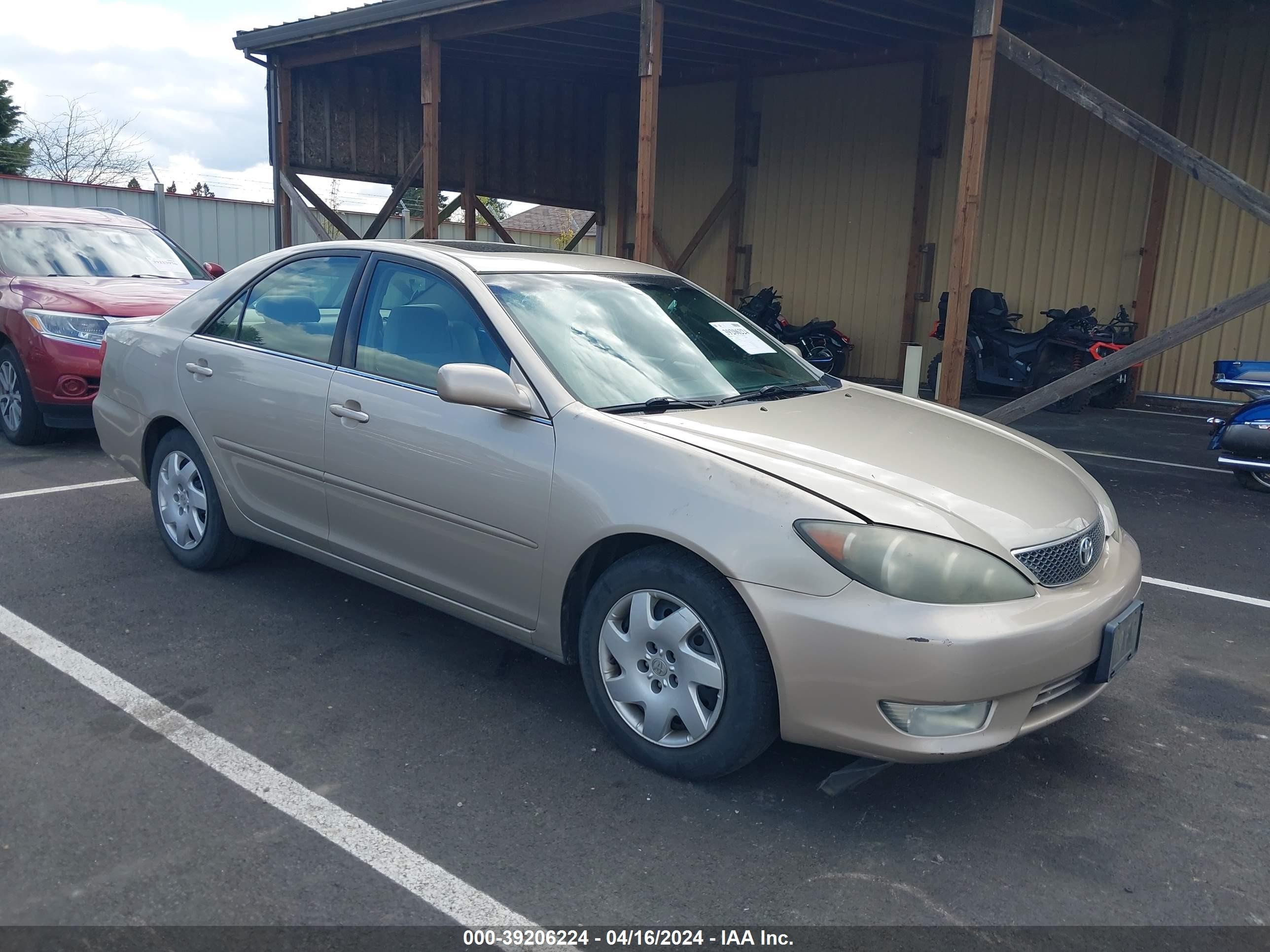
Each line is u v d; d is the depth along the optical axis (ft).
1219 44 35.27
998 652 8.57
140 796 9.30
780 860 8.73
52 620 13.32
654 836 9.01
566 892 8.20
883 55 42.73
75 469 21.63
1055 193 39.78
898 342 44.62
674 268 48.06
